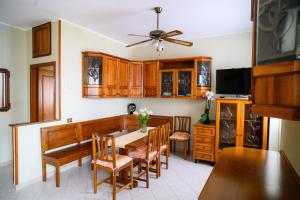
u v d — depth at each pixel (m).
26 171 2.88
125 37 4.46
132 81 4.71
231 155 1.97
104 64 3.92
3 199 2.50
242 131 3.44
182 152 4.56
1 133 3.59
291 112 0.64
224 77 3.77
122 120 4.76
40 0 2.68
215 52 4.21
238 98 3.46
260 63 0.82
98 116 4.25
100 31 4.04
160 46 2.96
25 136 2.87
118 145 2.75
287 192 1.22
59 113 3.36
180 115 4.66
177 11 3.02
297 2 0.64
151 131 2.88
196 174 3.32
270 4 0.76
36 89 3.92
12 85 3.72
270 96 0.75
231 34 4.05
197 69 4.07
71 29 3.54
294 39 0.65
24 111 3.91
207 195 1.18
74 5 2.84
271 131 3.15
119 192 2.70
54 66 3.41
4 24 3.57
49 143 3.08
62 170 3.43
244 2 2.70
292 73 0.64
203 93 4.07
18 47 3.79
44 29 3.53
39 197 2.56
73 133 3.47
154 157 3.10
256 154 2.01
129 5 2.83
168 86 4.45
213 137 3.66
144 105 5.15
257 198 1.14
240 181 1.37
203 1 2.68
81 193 2.67
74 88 3.63
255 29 0.93
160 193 2.69
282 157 1.91
